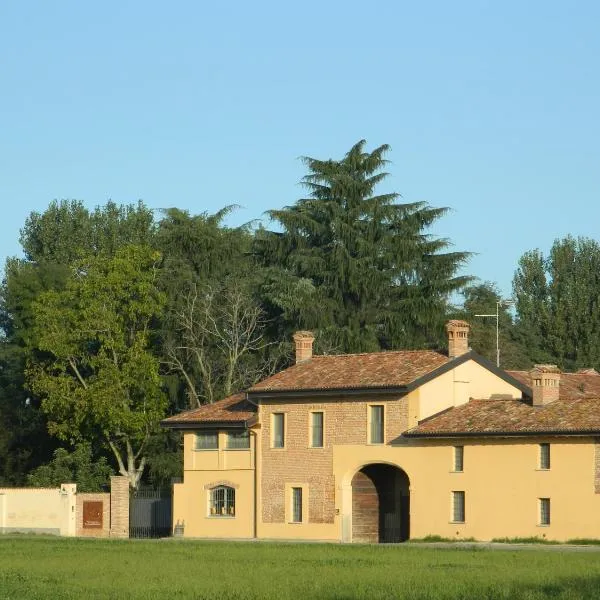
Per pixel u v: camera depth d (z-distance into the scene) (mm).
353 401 103500
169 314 136375
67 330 128250
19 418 146625
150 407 128375
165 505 114188
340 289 138250
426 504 98875
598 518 90625
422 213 140000
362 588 56812
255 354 139250
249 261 144500
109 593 55938
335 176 140750
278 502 106562
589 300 173750
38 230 178250
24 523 113812
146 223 179250
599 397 96688
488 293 174500
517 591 55094
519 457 94688
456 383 103625
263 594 54938
